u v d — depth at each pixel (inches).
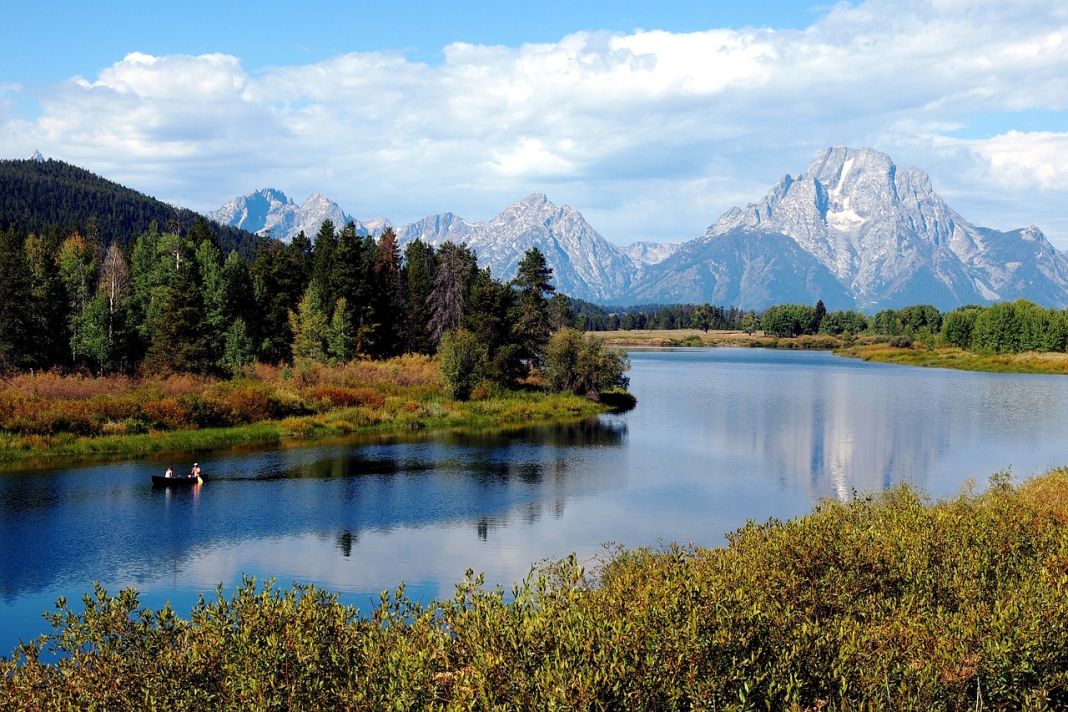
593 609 382.9
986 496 1010.1
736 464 1903.3
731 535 689.0
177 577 1030.4
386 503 1456.7
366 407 2615.7
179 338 2928.2
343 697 330.0
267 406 2418.8
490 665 319.6
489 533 1253.7
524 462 1905.8
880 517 722.2
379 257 4512.8
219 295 3526.1
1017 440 2306.8
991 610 441.4
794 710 308.2
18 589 985.5
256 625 373.7
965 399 3496.6
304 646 355.3
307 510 1396.4
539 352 3533.5
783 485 1658.5
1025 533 642.2
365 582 1008.2
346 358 3491.6
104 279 4074.8
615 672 312.0
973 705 368.5
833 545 534.6
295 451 2032.5
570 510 1417.3
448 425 2556.6
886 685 343.3
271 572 1048.2
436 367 3373.5
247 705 322.7
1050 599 428.8
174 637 381.7
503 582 1002.7
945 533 606.9
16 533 1227.9
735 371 5364.2
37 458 1835.6
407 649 349.4
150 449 1978.3
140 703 330.0
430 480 1675.7
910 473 1804.9
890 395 3673.7
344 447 2106.3
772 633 366.9
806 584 494.3
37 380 2423.7
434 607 408.5
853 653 363.3
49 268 3545.8
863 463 1930.4
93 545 1169.4
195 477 1596.9
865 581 506.0
